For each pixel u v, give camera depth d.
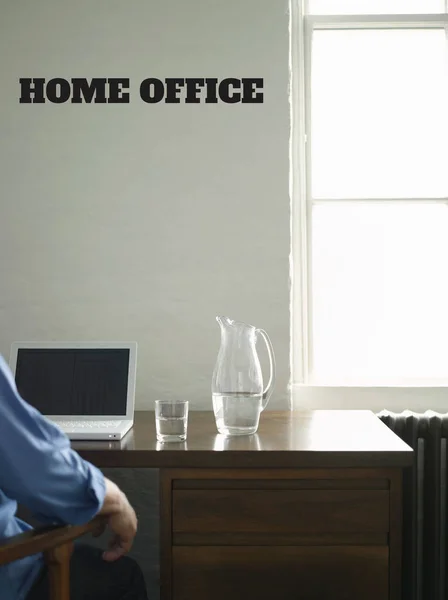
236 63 2.43
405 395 2.50
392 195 2.62
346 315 2.62
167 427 1.80
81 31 2.43
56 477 1.27
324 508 1.71
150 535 2.46
